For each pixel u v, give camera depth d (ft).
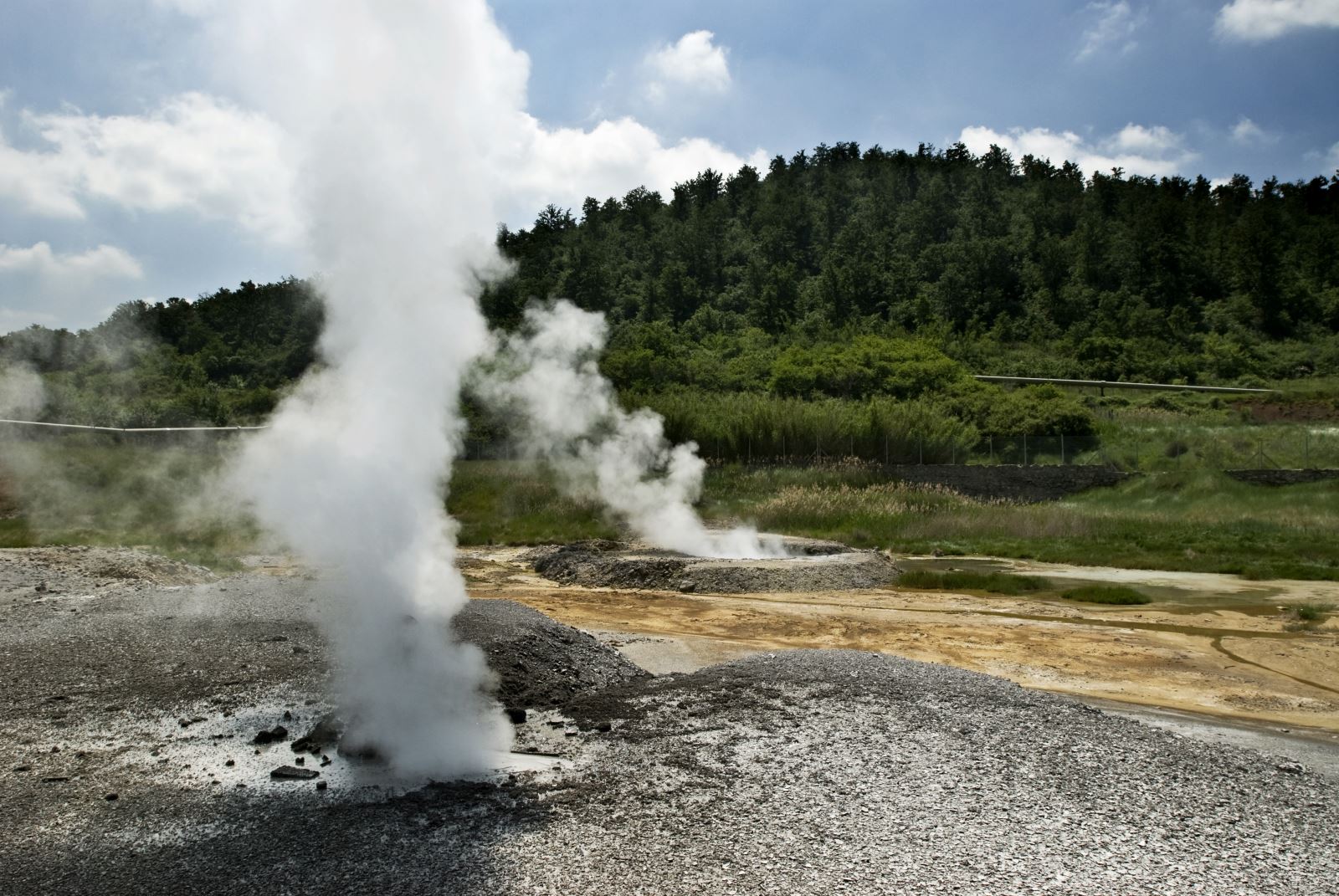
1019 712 26.18
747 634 44.96
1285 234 382.42
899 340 224.33
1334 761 25.58
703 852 17.51
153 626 35.81
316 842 17.83
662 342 180.04
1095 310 304.50
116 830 18.53
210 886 16.29
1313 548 70.44
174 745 23.48
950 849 17.78
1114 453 135.44
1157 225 349.20
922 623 47.42
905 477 110.63
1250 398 205.67
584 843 17.81
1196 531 80.38
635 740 23.80
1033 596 55.67
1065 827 18.86
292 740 23.76
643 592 58.03
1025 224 365.40
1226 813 19.89
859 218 386.11
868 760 22.21
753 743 23.34
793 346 212.02
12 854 17.54
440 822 18.70
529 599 55.31
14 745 23.50
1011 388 198.59
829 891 16.16
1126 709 32.24
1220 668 38.27
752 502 96.58
